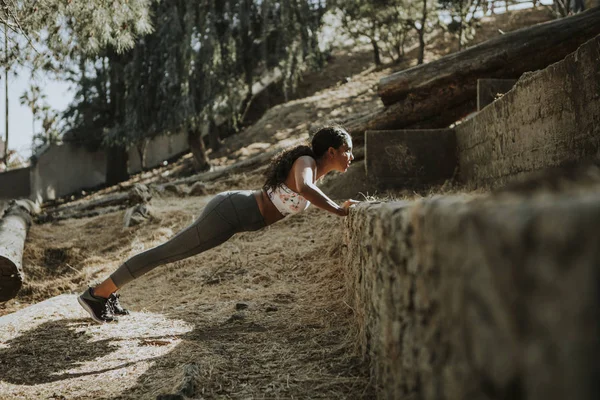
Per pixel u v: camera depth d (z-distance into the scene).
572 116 3.82
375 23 25.52
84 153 25.34
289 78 21.36
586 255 0.70
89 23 6.52
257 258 5.89
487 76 8.21
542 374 0.78
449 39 28.48
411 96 8.59
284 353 3.09
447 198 1.43
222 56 18.62
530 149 4.65
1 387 2.87
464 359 1.05
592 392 0.70
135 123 19.33
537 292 0.78
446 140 7.49
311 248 5.87
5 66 6.26
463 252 1.03
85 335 3.85
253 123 26.39
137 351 3.39
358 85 25.30
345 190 7.58
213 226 3.69
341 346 3.02
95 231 8.80
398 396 1.71
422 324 1.42
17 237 7.45
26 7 6.23
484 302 0.94
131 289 5.57
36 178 24.22
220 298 4.81
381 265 2.08
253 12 19.06
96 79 21.81
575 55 3.74
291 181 3.60
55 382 2.92
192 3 17.31
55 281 6.81
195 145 20.27
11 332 4.02
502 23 27.56
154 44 19.09
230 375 2.76
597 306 0.69
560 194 0.85
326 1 20.25
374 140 7.54
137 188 9.66
